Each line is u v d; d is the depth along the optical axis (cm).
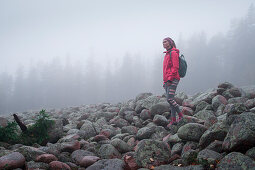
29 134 439
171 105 445
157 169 277
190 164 284
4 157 279
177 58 439
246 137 252
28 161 313
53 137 443
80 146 403
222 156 272
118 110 715
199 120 405
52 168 288
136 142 423
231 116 318
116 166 287
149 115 559
